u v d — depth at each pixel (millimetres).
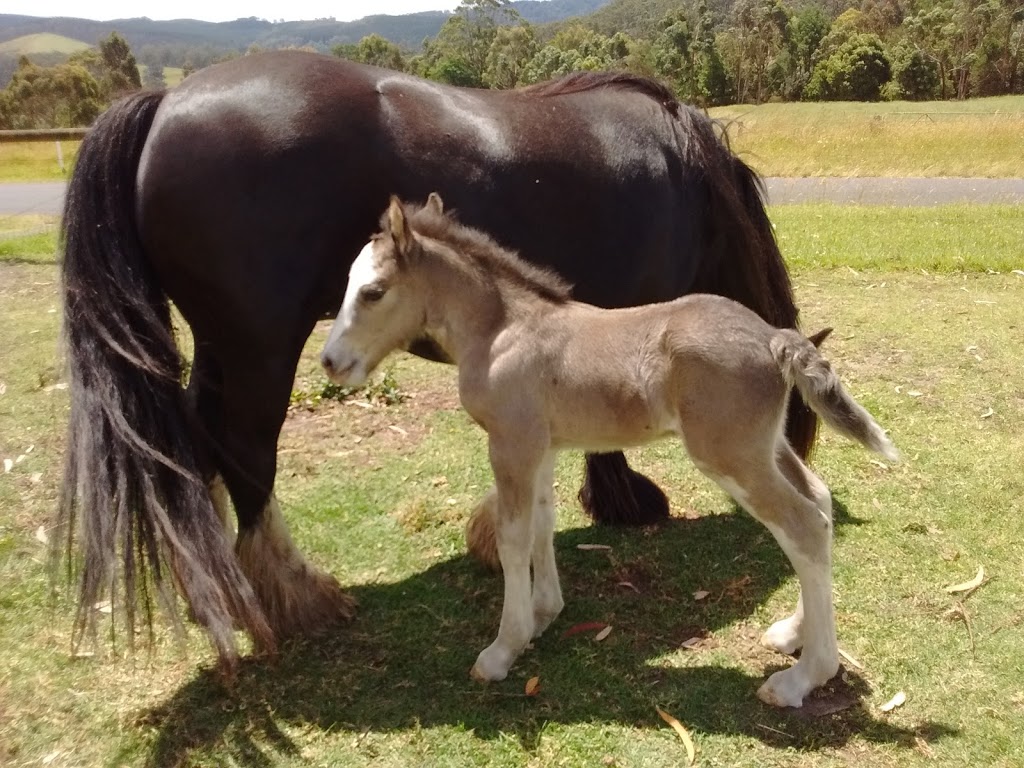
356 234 2775
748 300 3594
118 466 2492
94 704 2668
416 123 2773
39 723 2586
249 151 2576
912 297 6684
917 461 4117
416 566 3445
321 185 2654
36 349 5895
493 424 2633
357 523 3750
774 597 3166
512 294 2631
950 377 5051
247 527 2912
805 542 2438
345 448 4445
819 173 14953
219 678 2781
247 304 2660
